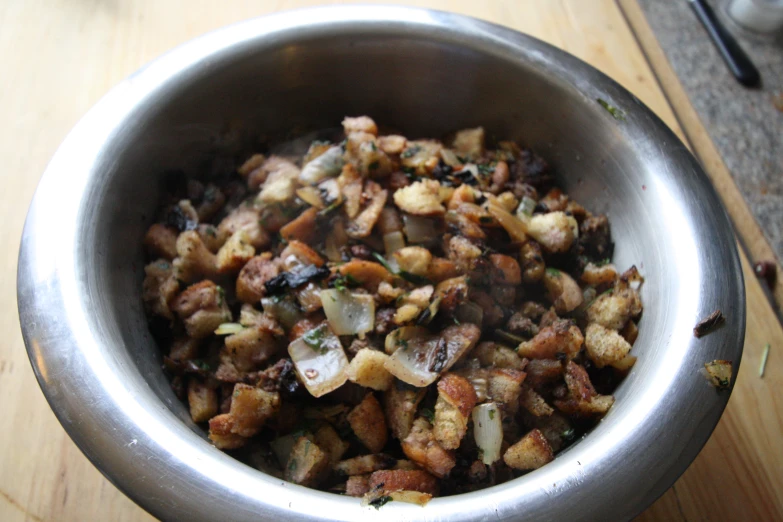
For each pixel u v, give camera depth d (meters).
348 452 0.38
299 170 0.44
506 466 0.37
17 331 0.42
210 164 0.45
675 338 0.35
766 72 0.54
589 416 0.37
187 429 0.33
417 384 0.37
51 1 0.52
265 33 0.42
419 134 0.48
